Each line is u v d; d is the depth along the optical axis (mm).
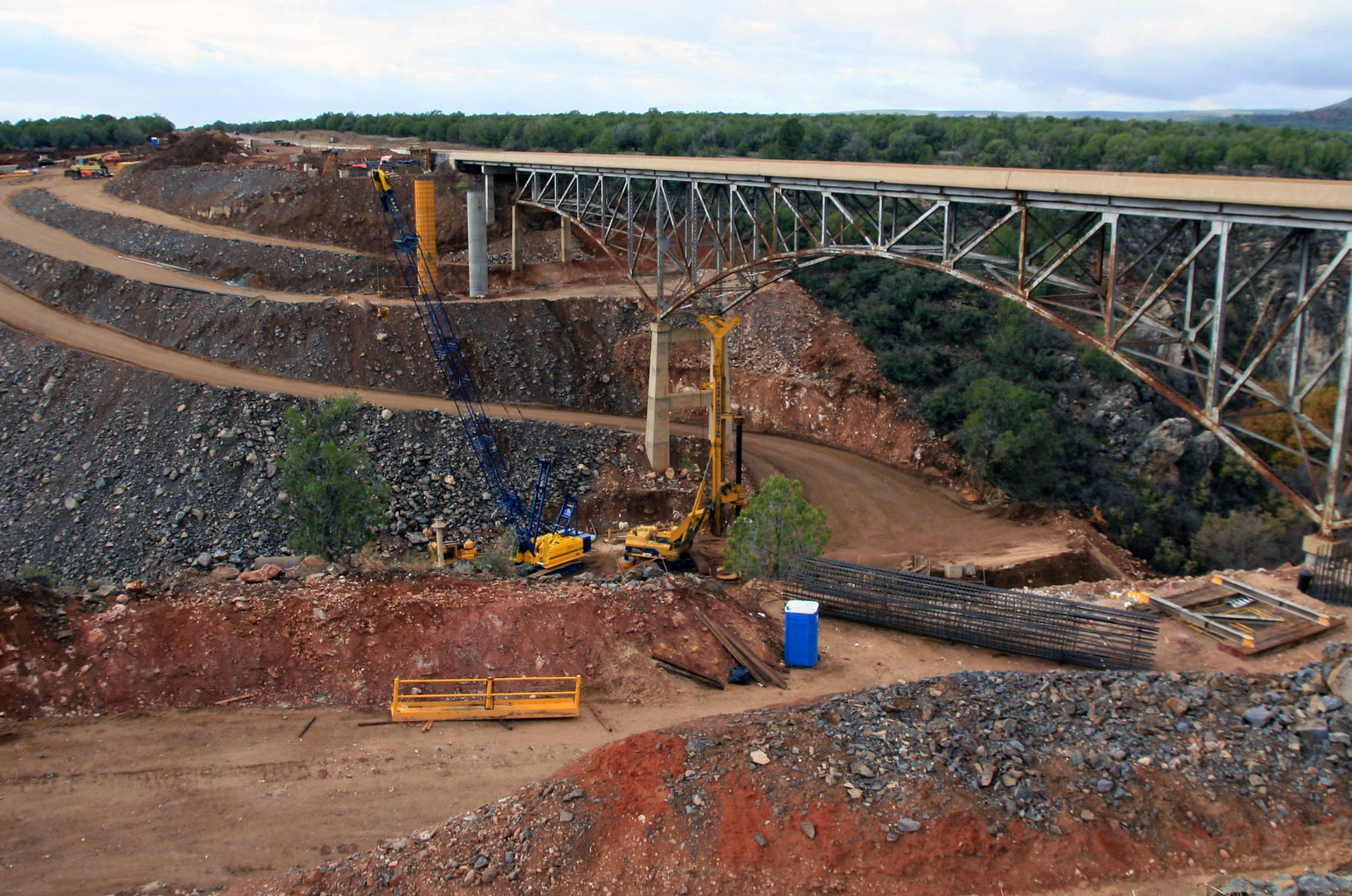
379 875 15281
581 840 15672
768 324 68438
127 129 142875
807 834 15516
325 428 39094
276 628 22422
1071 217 57000
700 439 59094
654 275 78375
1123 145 82625
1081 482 54688
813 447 61469
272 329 62906
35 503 49406
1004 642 25234
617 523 53469
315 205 82188
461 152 85375
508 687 22078
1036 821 15867
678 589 25875
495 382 64312
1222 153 78375
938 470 57375
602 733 20656
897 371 62094
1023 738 17812
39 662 21141
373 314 64188
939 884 14938
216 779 18672
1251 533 49062
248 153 107312
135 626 22031
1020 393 56156
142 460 51094
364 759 19453
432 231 72625
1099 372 62375
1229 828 15930
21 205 87562
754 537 35156
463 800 18219
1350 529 25672
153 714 20703
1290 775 16922
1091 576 45531
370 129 157625
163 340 63781
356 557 36875
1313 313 51844
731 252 48281
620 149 109125
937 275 68188
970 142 94500
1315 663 22469
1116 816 16047
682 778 16750
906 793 16266
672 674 22984
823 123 111062
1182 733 18047
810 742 17609
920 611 26500
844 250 40719
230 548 45875
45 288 69250
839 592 27719
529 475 54656
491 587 25109
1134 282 48875
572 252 79688
